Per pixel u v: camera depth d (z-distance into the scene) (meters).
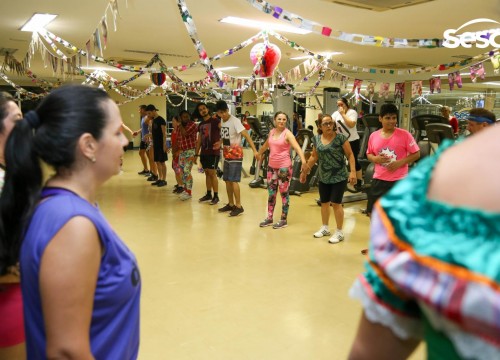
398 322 0.60
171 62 9.17
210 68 2.97
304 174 4.64
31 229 0.87
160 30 5.82
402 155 3.62
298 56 7.85
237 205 5.45
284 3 4.27
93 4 4.49
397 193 0.58
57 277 0.82
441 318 0.49
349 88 13.37
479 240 0.46
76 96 0.92
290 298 2.99
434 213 0.52
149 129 8.10
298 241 4.36
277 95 7.14
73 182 0.93
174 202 6.25
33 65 9.89
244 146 16.53
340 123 5.98
